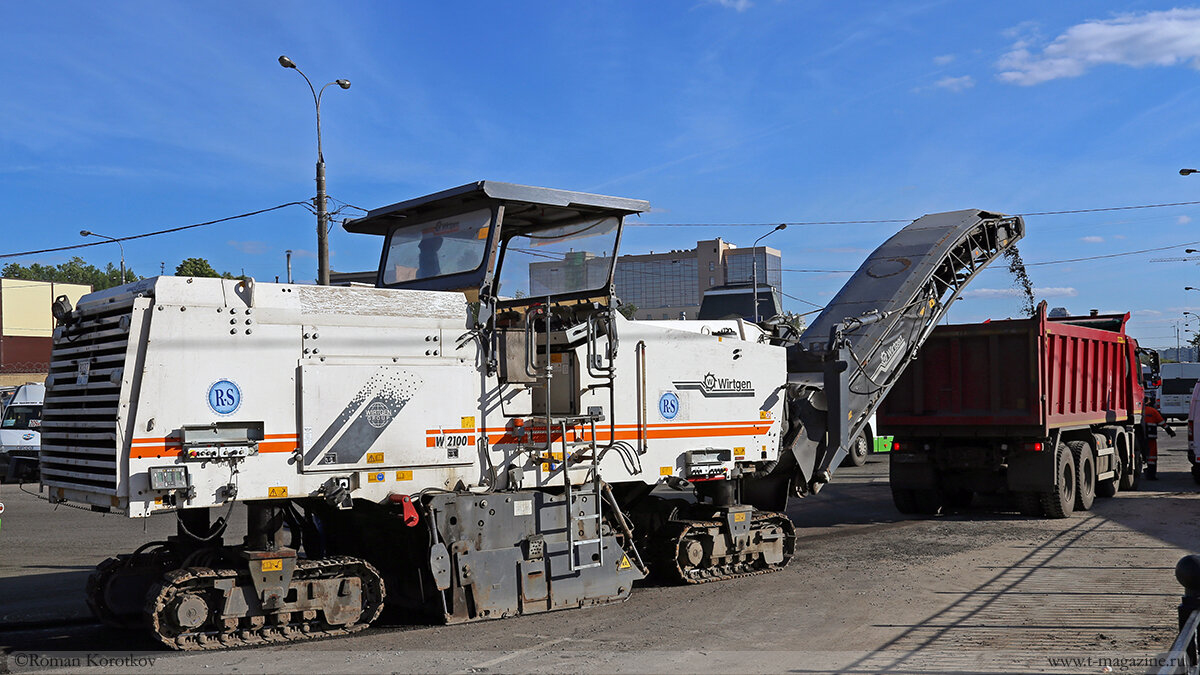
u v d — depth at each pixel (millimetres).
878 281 12906
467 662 6570
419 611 8258
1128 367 17875
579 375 8539
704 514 9734
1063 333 14633
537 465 8258
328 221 20781
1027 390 14016
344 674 6277
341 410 7238
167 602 6766
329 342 7285
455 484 7789
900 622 7684
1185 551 11023
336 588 7301
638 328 8953
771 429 9953
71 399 7188
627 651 6859
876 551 11391
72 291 54625
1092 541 11898
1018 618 7766
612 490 9273
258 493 6871
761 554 10023
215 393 6777
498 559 7867
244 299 7008
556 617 8031
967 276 13930
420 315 7742
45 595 9164
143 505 6473
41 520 15039
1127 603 8273
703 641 7141
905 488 14977
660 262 79188
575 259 9172
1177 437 36312
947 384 14680
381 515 7898
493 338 8117
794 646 6949
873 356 12102
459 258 8602
